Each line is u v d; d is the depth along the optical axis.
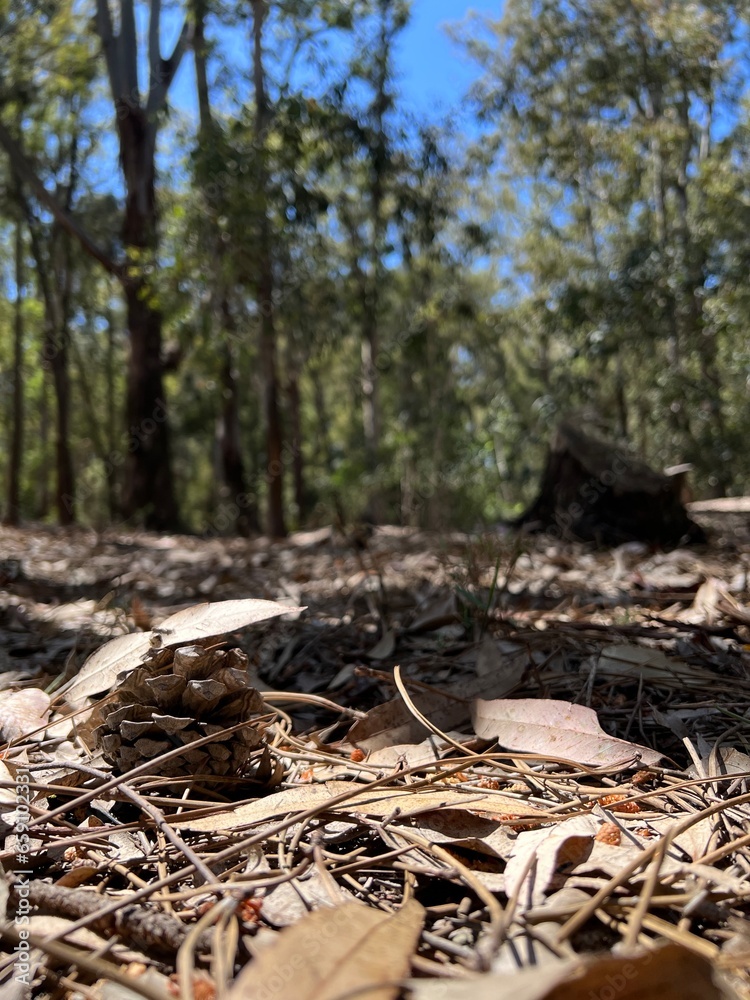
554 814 1.43
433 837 1.34
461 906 1.16
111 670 1.97
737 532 6.86
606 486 6.19
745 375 16.77
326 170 12.96
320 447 29.20
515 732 1.82
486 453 20.09
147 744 1.63
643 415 17.77
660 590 3.71
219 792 1.66
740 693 2.15
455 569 4.06
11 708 1.98
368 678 2.47
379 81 13.25
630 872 1.10
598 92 16.11
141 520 13.04
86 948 1.07
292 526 24.56
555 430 7.00
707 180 15.24
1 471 28.83
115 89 12.63
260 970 0.84
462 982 0.76
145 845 1.40
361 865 1.24
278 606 1.80
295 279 13.11
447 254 17.31
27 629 3.25
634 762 1.65
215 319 11.71
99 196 17.70
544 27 15.94
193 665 1.65
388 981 0.83
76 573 5.43
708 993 0.83
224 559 6.37
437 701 2.05
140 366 13.09
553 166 17.81
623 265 14.12
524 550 4.73
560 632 2.73
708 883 1.14
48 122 16.08
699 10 15.15
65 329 17.52
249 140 11.27
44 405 23.94
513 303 24.75
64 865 1.36
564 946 1.00
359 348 23.28
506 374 26.59
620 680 2.28
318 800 1.49
